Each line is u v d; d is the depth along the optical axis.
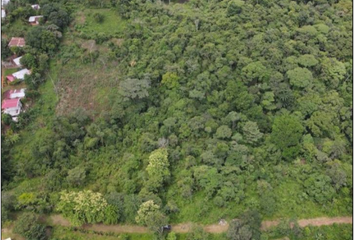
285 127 57.03
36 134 62.81
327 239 48.00
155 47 72.38
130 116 63.62
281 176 54.06
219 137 58.12
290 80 65.62
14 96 66.94
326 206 50.81
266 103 62.25
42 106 66.69
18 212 52.31
